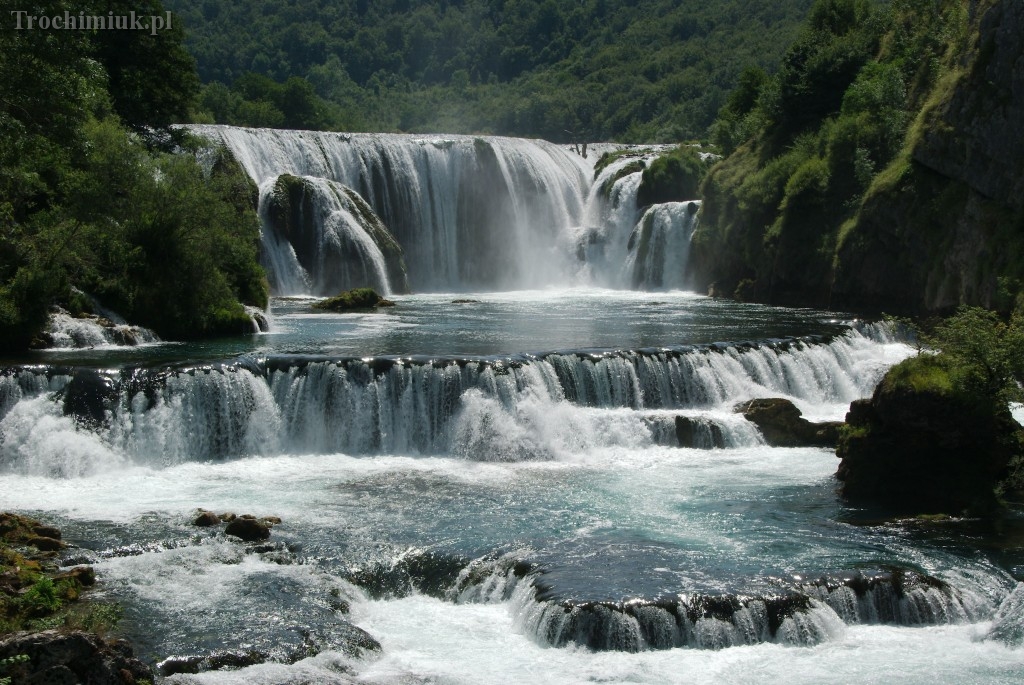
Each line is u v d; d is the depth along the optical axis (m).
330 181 76.62
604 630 20.59
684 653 20.45
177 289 48.16
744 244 73.44
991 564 24.28
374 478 31.64
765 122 83.81
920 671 19.84
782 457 34.56
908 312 59.22
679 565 23.36
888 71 68.62
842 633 21.38
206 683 18.55
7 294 41.84
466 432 34.72
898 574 22.80
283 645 20.03
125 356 40.41
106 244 47.00
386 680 19.14
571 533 26.09
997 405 29.95
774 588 21.86
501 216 88.00
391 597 23.14
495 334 49.66
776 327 52.34
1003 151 52.97
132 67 64.25
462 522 27.09
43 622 20.08
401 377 35.38
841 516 27.84
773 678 19.50
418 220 84.88
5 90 32.53
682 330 51.34
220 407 34.22
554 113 183.12
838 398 43.78
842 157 67.50
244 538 25.55
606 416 35.88
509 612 22.38
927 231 57.53
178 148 69.81
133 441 32.97
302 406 35.16
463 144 87.44
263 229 72.62
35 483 30.86
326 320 56.81
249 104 135.00
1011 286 49.41
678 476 32.03
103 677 17.22
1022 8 52.81
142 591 22.23
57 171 46.94
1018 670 19.91
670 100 178.25
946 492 28.95
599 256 88.75
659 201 87.19
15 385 33.34
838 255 63.47
